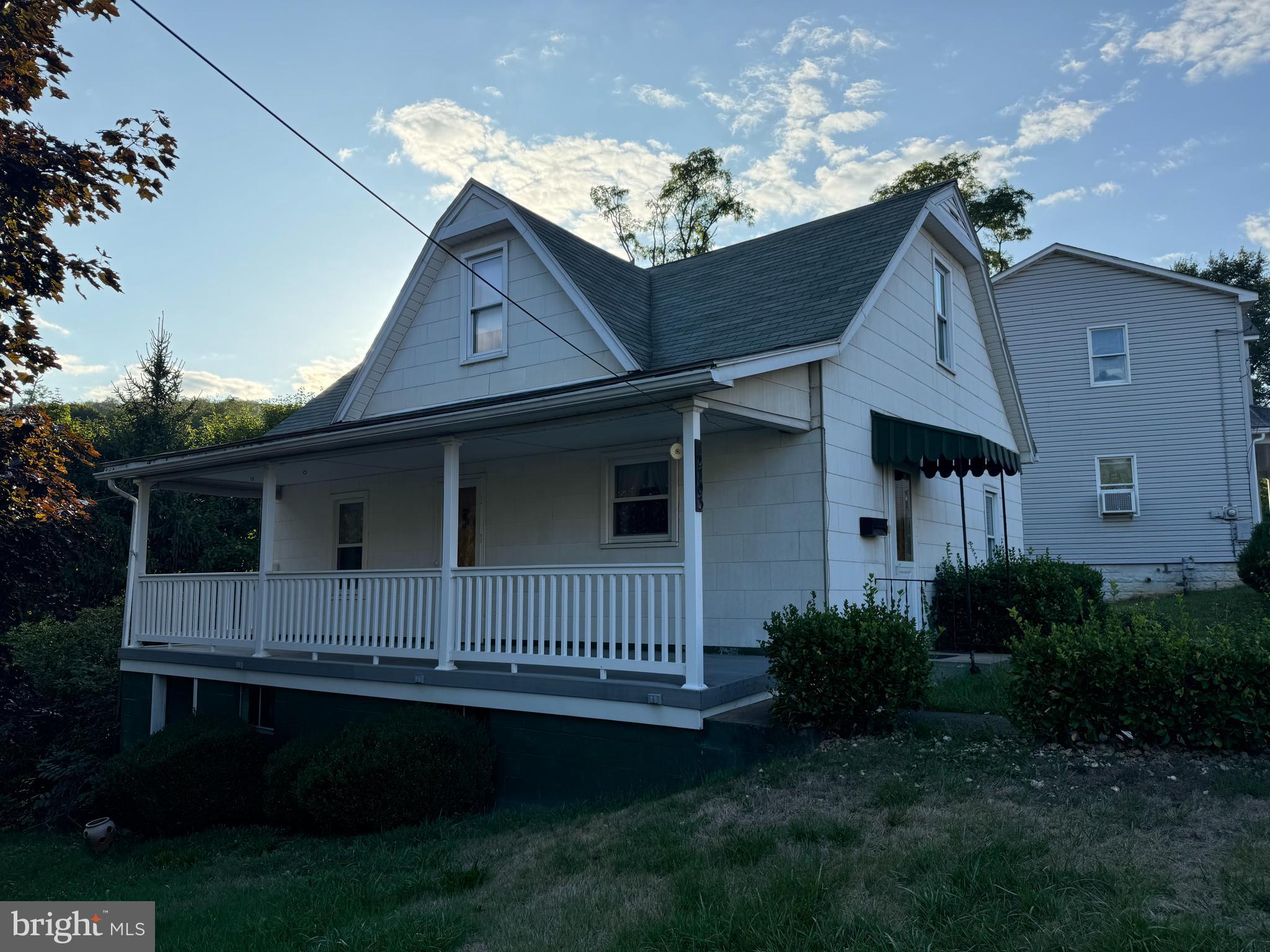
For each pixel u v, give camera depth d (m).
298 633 10.52
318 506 14.55
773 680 7.96
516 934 4.33
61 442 10.61
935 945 3.59
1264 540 15.66
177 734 10.13
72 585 19.88
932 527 12.55
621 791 7.46
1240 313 20.06
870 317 10.93
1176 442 20.19
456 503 9.29
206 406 39.81
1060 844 4.31
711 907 4.17
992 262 30.95
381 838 7.23
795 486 9.48
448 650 8.95
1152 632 5.82
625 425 9.28
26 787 13.88
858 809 5.20
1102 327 21.16
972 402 14.79
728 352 9.55
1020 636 11.22
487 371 11.88
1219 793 4.71
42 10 8.41
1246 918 3.50
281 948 4.79
